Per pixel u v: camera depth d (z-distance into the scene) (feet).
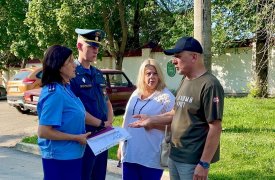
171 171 11.29
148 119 12.75
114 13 66.90
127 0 65.41
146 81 13.65
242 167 19.52
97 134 11.80
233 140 24.94
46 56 10.57
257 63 53.16
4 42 75.56
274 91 59.00
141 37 77.25
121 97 42.09
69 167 10.60
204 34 24.31
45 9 58.03
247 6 39.50
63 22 55.31
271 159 20.61
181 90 10.84
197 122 10.36
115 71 42.42
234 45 56.44
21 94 43.57
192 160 10.48
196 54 10.44
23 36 68.80
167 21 65.46
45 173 10.69
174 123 10.96
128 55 77.97
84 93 12.96
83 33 13.09
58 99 10.26
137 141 13.50
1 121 40.32
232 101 48.80
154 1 65.77
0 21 73.10
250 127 30.12
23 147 27.27
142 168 13.60
